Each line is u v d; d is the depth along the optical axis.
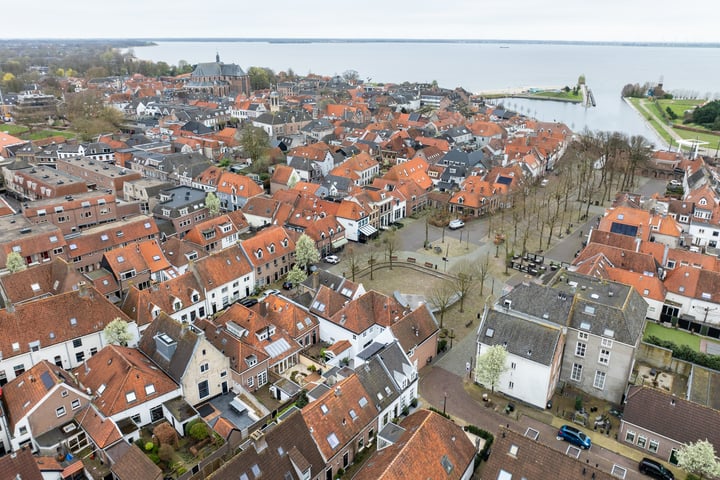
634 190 169.50
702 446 54.09
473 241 128.88
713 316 89.56
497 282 107.25
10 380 69.06
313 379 75.44
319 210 130.25
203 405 67.56
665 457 61.16
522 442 50.25
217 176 155.50
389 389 65.81
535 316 74.44
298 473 52.31
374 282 107.25
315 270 97.12
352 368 73.44
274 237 108.12
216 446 59.78
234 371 70.56
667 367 77.94
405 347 74.19
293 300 89.81
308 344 84.94
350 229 126.94
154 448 58.72
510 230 135.38
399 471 48.50
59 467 55.28
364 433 61.72
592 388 72.94
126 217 117.38
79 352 74.81
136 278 94.06
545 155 192.75
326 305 86.31
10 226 103.75
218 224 116.50
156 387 63.28
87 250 102.00
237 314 79.88
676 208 132.38
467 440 57.47
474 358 81.94
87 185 148.25
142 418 62.34
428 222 141.25
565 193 156.00
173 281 88.44
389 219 140.50
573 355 73.06
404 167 162.25
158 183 142.12
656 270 96.62
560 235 132.88
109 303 78.38
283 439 53.19
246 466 49.50
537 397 70.19
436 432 54.28
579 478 47.25
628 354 68.44
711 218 124.19
